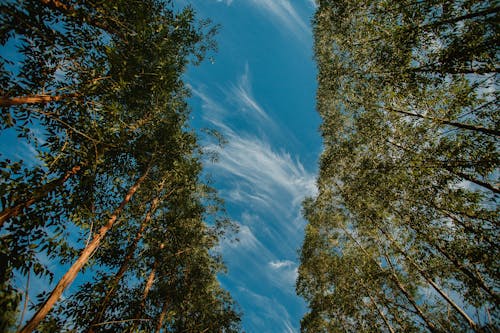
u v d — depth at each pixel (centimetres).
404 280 871
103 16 584
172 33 801
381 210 734
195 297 981
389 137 685
